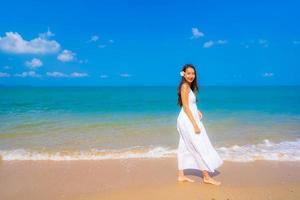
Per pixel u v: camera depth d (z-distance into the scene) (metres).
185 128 5.60
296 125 12.46
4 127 11.68
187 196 5.11
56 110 17.95
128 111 17.69
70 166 7.02
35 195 5.28
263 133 10.80
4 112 16.67
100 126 12.24
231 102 24.52
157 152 8.26
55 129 11.48
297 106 20.33
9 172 6.58
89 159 7.61
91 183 5.86
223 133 10.83
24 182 5.95
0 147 8.74
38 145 8.99
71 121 13.48
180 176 5.87
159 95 39.09
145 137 10.20
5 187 5.68
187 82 5.62
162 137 10.20
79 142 9.43
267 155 7.82
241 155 7.84
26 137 10.03
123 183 5.83
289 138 9.96
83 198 5.09
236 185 5.64
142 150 8.47
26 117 14.54
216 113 16.56
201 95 37.59
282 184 5.69
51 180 6.06
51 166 7.03
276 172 6.45
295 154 7.95
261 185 5.63
